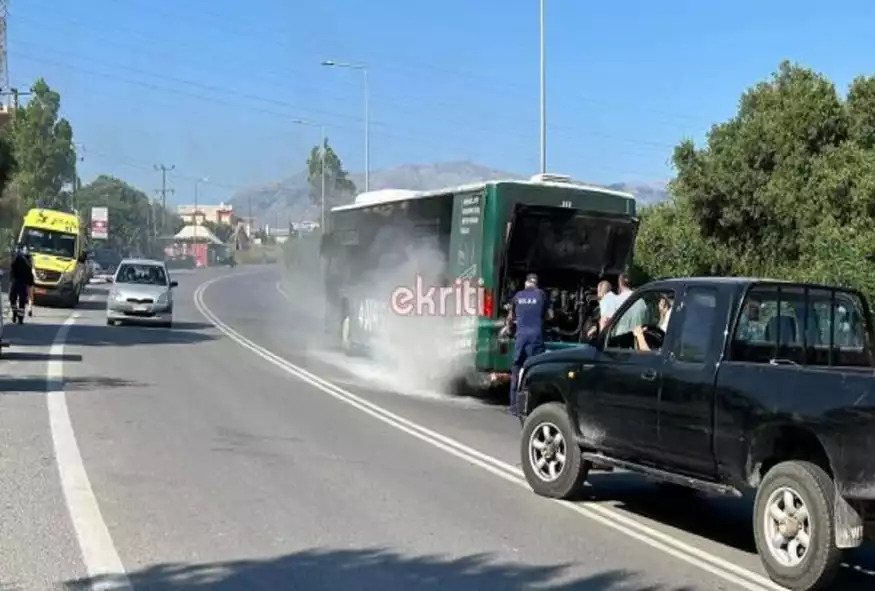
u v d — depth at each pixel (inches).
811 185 730.8
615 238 646.5
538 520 328.8
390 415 546.6
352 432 483.2
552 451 363.6
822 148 755.4
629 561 284.8
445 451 442.0
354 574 262.5
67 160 2615.7
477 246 632.4
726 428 290.8
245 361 800.9
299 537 295.4
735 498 378.3
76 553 271.1
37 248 1449.3
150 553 274.1
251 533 297.3
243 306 1615.4
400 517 323.3
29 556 267.4
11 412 493.7
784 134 766.5
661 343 338.3
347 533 301.9
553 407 365.1
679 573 274.8
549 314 636.7
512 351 614.2
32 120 2541.8
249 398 585.6
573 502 357.7
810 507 263.1
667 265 863.1
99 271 2529.5
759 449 281.6
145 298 1113.4
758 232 800.3
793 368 278.8
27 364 703.1
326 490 355.6
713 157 839.7
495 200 622.5
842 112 763.4
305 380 691.4
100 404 532.1
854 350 323.6
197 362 774.5
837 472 258.4
